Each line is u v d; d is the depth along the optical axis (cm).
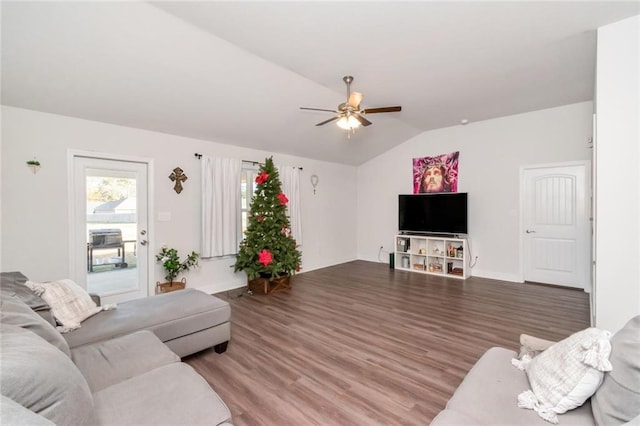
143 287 401
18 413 70
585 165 451
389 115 500
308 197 619
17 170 308
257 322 340
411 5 222
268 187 471
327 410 193
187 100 355
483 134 540
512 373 152
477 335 302
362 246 730
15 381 93
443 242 575
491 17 237
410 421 182
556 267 481
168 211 419
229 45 281
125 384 145
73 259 343
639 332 117
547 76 351
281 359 257
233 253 481
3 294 174
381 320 343
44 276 325
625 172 235
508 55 299
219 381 225
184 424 120
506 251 522
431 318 348
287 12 230
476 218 552
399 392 211
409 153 639
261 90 366
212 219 455
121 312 238
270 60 308
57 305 210
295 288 481
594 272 265
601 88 246
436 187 597
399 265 635
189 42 270
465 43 276
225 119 411
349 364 248
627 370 105
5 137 301
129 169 389
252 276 449
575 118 455
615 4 220
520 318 345
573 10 228
